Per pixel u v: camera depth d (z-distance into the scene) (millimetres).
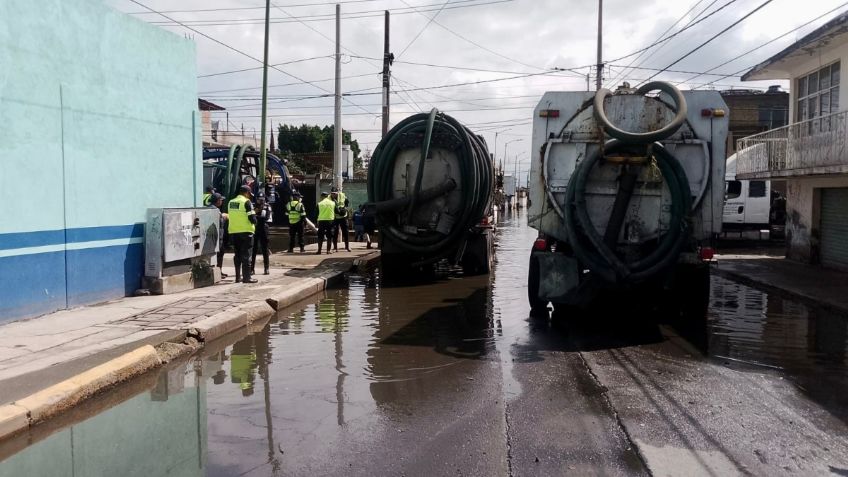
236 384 6793
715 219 9430
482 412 5785
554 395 6250
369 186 14836
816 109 17469
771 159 16828
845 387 6500
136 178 10969
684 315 10328
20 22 8570
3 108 8344
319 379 6914
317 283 13023
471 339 8750
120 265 10648
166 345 7855
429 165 14469
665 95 9641
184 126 12336
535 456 4793
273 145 49125
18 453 5102
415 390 6488
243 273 12727
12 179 8523
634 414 5676
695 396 6195
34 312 8984
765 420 5520
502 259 20016
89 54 9828
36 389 5918
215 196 13359
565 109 9844
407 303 11727
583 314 10492
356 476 4512
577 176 9289
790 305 11500
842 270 15852
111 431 5512
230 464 4762
